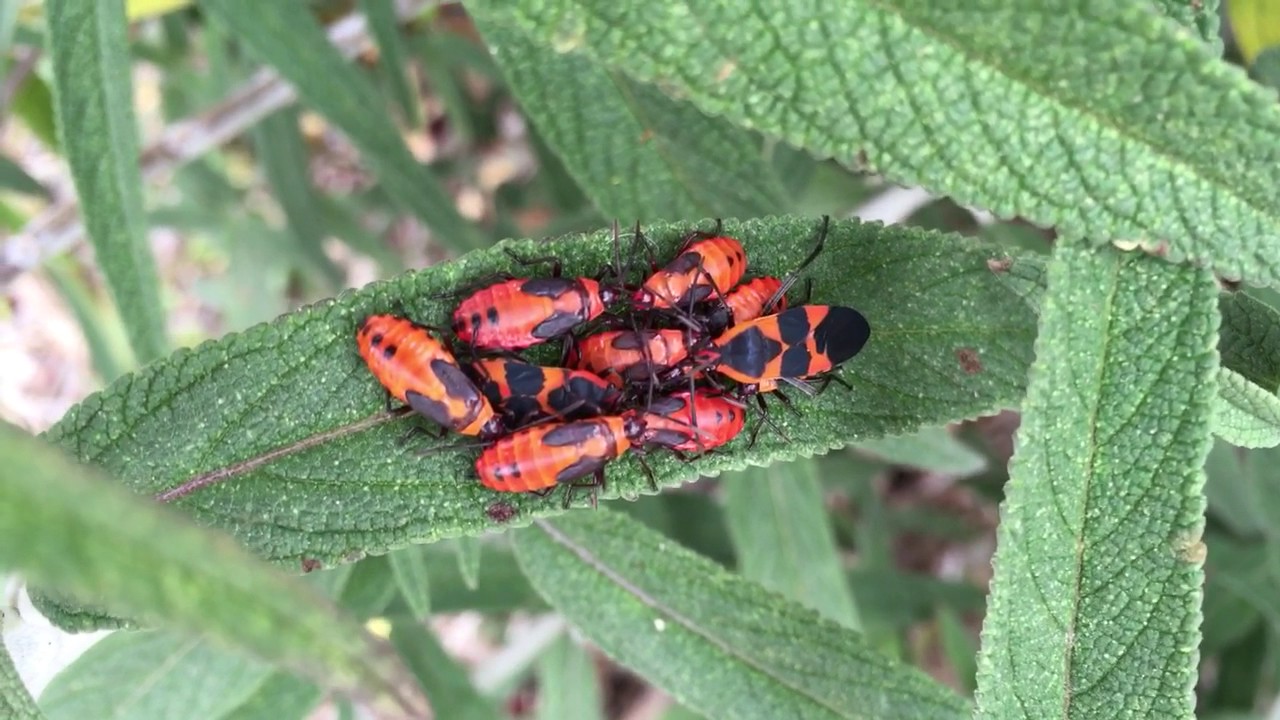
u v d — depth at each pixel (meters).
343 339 0.08
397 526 0.08
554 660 0.15
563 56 0.10
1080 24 0.06
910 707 0.10
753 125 0.06
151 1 0.14
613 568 0.10
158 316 0.11
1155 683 0.07
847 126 0.06
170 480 0.08
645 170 0.10
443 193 0.14
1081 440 0.07
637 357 0.09
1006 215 0.07
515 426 0.09
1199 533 0.07
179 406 0.08
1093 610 0.07
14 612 0.09
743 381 0.09
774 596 0.10
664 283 0.09
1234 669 0.16
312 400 0.08
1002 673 0.07
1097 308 0.07
